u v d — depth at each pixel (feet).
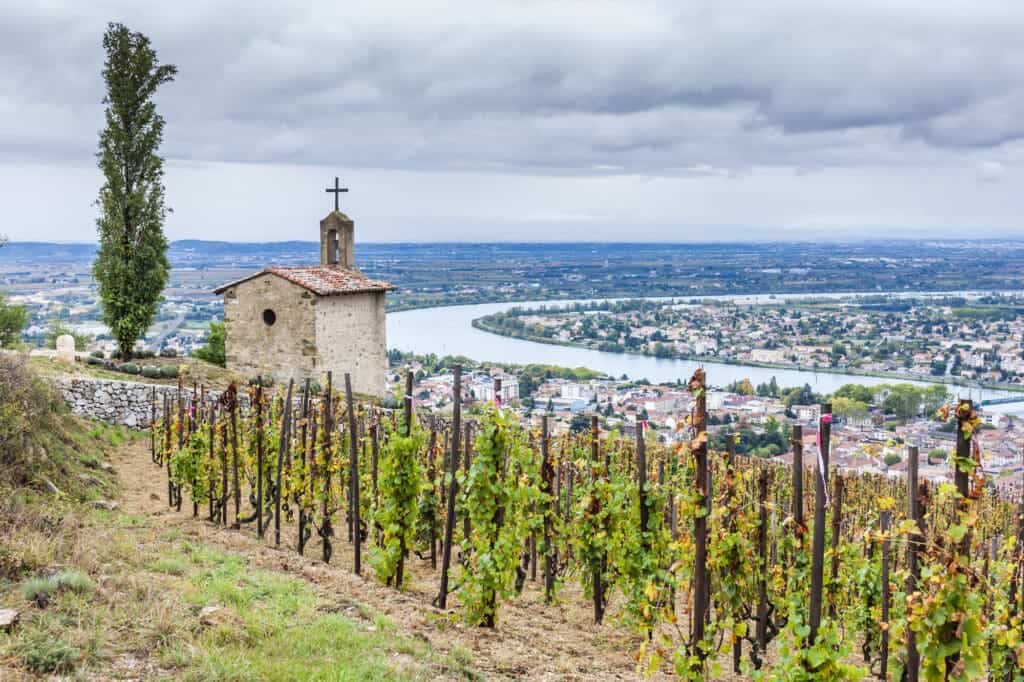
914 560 28.14
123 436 86.63
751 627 45.98
